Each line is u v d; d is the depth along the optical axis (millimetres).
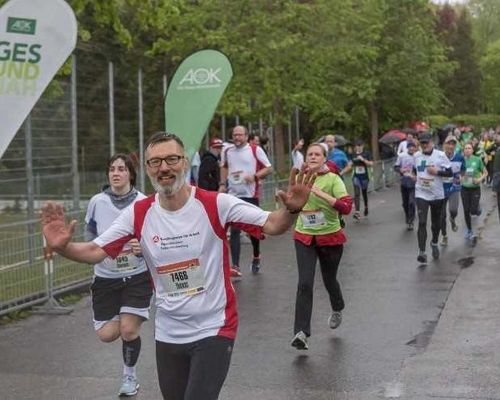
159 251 4645
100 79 17906
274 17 24656
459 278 12305
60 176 14602
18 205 14023
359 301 10688
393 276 12562
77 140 16531
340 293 8914
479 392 6781
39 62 6641
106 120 17828
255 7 24719
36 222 10508
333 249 8539
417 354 8055
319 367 7645
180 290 4641
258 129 29344
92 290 6875
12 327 9664
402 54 37469
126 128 18422
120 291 6781
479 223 19781
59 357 8227
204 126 10805
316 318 9711
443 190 13953
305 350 8266
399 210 23906
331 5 26141
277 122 26438
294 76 25875
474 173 16484
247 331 9141
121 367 7828
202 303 4625
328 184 8281
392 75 37844
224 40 24172
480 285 11641
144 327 9516
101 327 6867
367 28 30344
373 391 6871
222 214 4621
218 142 14180
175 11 13812
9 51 6582
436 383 7062
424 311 10008
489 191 30719
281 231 4512
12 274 10156
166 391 4777
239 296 11188
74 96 14719
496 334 8773
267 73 24578
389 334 8891
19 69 6605
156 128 21172
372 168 31672
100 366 7871
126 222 4746
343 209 8156
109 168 6887
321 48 26109
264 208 19844
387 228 19312
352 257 14656
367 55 30000
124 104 18484
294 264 14055
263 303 10688
